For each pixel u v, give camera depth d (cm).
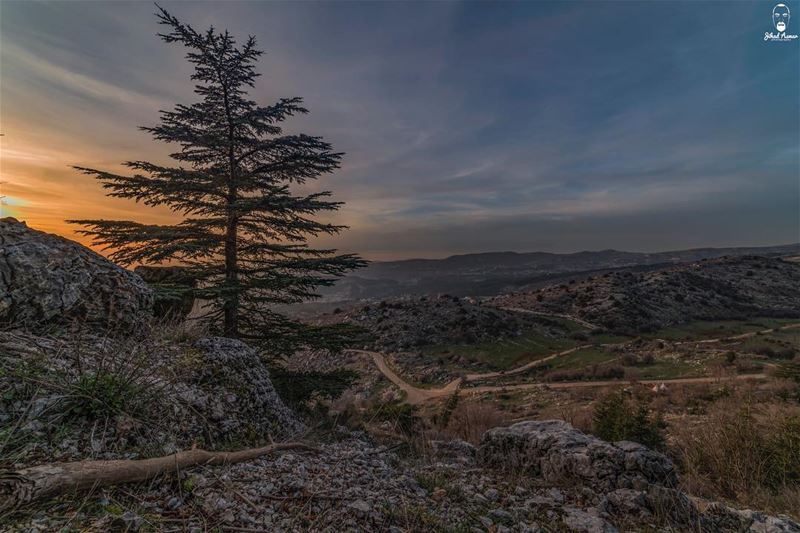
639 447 506
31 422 299
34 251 511
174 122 1139
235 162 1245
